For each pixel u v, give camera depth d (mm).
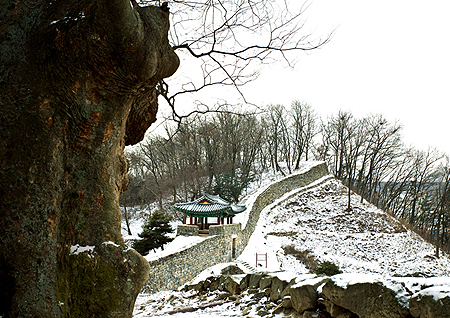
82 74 2711
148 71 2881
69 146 2840
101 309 2672
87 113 2855
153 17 3105
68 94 2709
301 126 45062
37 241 2482
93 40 2598
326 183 38438
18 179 2490
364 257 26109
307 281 5297
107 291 2723
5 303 2340
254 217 28672
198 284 9906
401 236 29562
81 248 2760
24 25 2789
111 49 2660
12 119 2566
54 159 2654
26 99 2609
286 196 34625
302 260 23781
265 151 47281
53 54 2635
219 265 18797
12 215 2443
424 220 40312
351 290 4301
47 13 2764
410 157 41562
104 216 2951
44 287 2439
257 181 42688
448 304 3268
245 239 25156
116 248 2879
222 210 21375
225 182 34938
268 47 4992
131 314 2861
